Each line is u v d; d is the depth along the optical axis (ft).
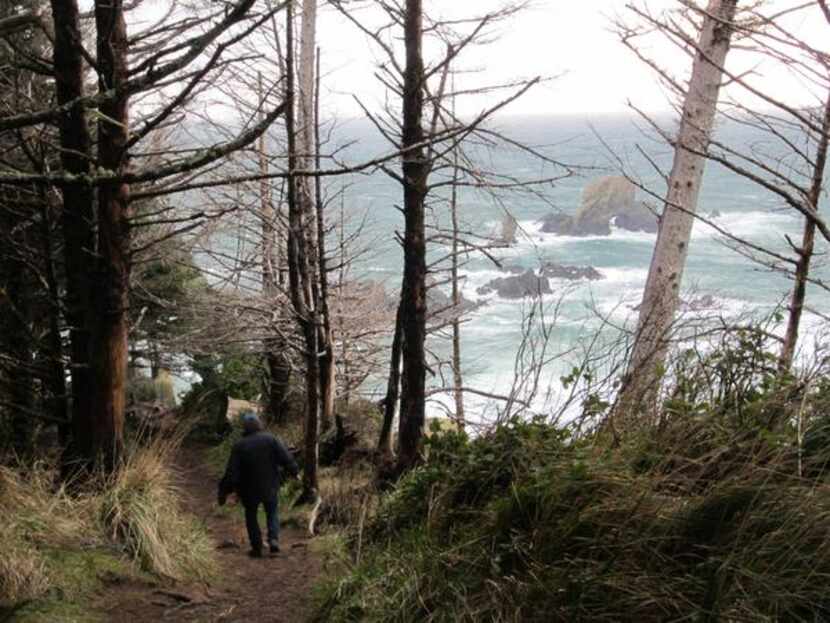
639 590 11.85
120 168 23.50
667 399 15.03
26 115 9.56
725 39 27.02
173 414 60.03
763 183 17.34
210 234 42.68
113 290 24.38
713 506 12.20
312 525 29.89
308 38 41.04
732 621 10.84
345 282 49.85
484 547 14.33
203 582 21.81
